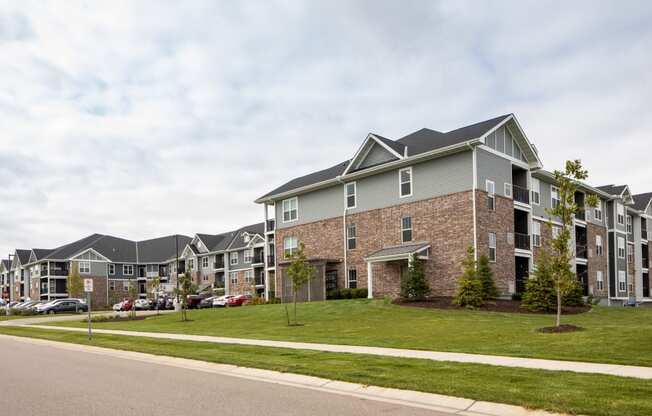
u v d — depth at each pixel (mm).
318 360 13273
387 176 35312
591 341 14570
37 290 85000
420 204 32969
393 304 28703
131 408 8773
